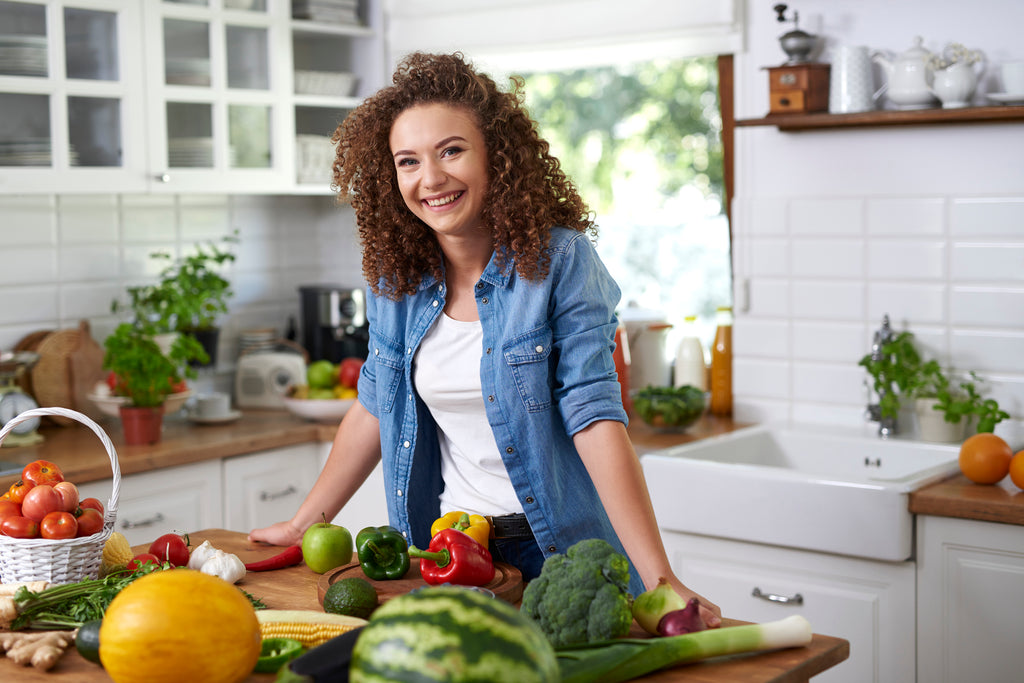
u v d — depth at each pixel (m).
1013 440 2.78
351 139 1.78
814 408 3.11
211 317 3.43
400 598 1.02
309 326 3.77
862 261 2.98
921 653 2.37
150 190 3.06
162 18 3.07
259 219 3.82
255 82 3.36
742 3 3.12
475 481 1.78
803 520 2.45
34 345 3.15
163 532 2.87
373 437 1.91
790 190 3.09
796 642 1.28
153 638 1.08
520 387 1.69
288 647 1.24
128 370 2.94
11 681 1.23
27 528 1.49
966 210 2.81
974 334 2.83
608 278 1.74
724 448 2.90
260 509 3.12
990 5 2.74
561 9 3.39
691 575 2.65
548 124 6.79
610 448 1.61
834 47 2.99
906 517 2.33
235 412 3.36
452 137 1.63
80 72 2.91
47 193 2.83
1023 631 2.24
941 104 2.79
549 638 1.28
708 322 4.21
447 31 3.59
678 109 6.58
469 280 1.77
